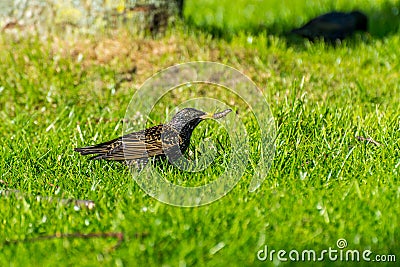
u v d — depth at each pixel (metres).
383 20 21.31
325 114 13.36
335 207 10.11
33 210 10.15
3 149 12.59
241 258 9.02
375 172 11.38
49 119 14.91
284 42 18.44
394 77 16.91
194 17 21.95
